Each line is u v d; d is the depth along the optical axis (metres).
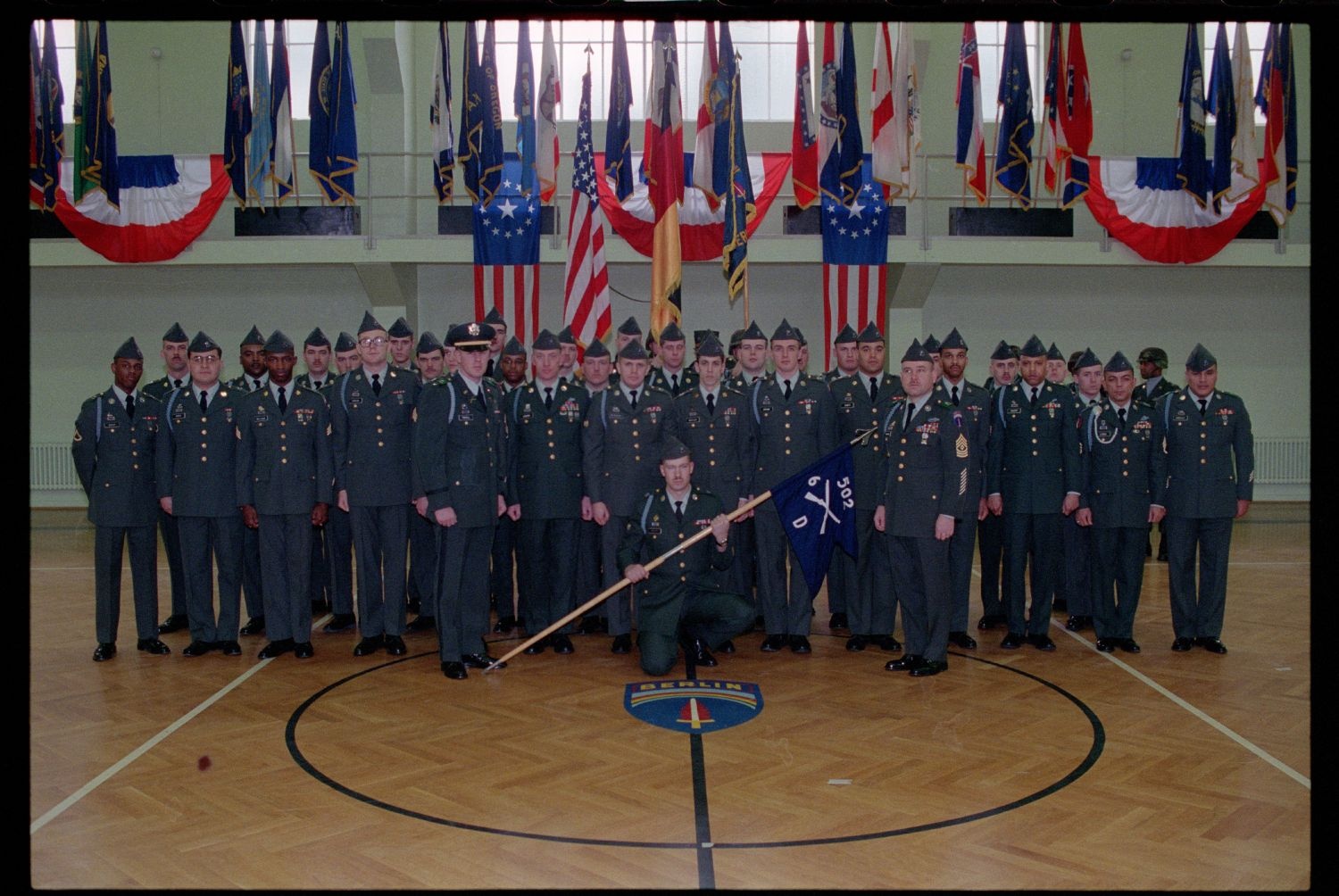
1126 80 13.78
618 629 6.11
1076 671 5.64
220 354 6.01
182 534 5.98
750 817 3.60
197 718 4.75
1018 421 6.23
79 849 3.34
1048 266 13.62
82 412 5.90
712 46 9.62
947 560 5.55
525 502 6.16
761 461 6.18
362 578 6.01
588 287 10.13
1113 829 3.51
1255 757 4.24
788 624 6.20
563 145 13.49
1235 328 14.09
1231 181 11.59
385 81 13.13
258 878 3.12
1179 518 6.05
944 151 13.40
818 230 12.62
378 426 5.93
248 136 10.10
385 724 4.68
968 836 3.44
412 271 13.19
